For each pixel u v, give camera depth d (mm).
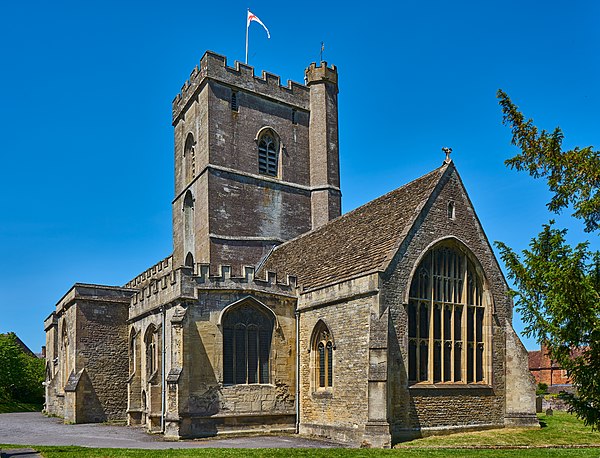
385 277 28781
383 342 27609
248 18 52219
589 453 23969
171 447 26328
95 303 43625
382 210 36156
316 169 51750
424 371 29984
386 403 27078
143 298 39438
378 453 23578
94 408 42312
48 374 56094
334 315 31344
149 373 38062
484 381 32219
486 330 32656
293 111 52188
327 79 53156
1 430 36156
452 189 32938
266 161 50094
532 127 18172
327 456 22703
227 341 32625
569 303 15492
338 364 30547
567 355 16188
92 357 42969
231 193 47125
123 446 26828
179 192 53188
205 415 31000
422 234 30859
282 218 49438
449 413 29953
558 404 45219
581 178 17359
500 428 31781
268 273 34312
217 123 47594
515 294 17234
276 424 33000
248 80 49844
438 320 31125
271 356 33625
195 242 48000
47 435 32688
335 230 40344
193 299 31812
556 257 16531
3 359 66438
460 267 32656
